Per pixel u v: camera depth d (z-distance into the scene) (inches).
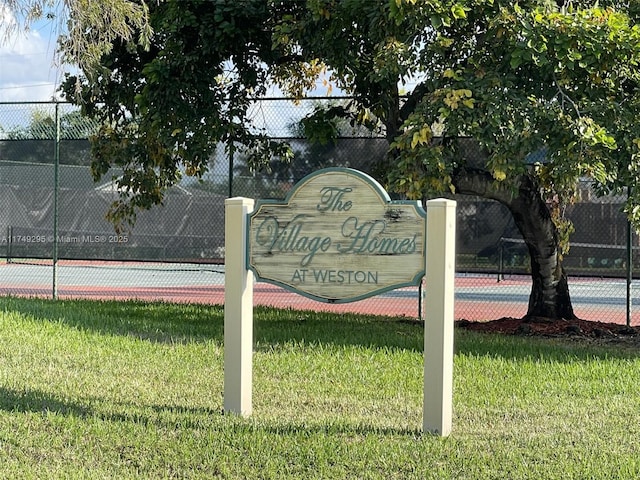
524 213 541.6
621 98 459.2
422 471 250.7
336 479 245.0
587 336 522.6
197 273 1179.3
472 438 284.2
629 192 476.4
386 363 405.7
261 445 271.0
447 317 281.4
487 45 444.1
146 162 568.1
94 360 396.2
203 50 495.2
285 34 477.7
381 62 432.5
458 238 589.3
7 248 707.4
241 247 300.8
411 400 341.1
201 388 351.6
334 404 332.5
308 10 488.7
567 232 554.9
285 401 335.0
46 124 707.4
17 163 720.3
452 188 436.5
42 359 393.1
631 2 489.7
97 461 258.4
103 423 292.2
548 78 445.1
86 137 682.8
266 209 298.7
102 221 680.4
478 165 542.9
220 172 627.8
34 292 875.4
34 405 313.1
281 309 624.4
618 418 316.5
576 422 310.8
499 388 360.8
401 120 524.4
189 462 257.8
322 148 587.8
